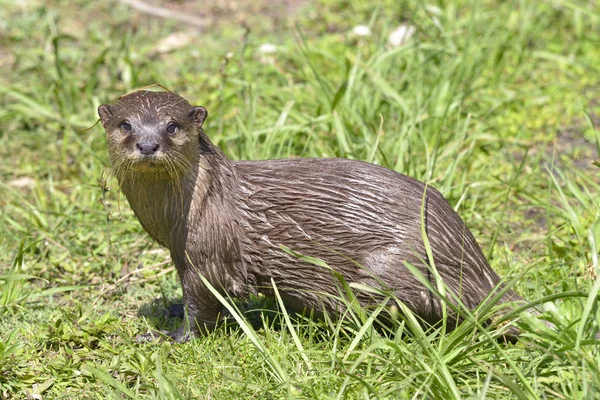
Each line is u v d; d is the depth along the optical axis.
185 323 16.45
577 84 27.39
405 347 13.92
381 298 15.27
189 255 15.79
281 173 15.91
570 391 13.23
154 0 34.00
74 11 33.38
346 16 31.91
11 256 20.19
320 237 15.48
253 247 15.76
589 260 18.28
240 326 15.30
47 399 14.80
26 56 30.09
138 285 18.98
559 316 14.39
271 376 14.52
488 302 14.73
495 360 13.87
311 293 15.87
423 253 15.10
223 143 22.77
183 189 15.55
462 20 30.02
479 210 21.23
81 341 16.25
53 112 25.55
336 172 15.83
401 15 31.20
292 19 32.06
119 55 28.73
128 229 20.98
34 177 23.91
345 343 15.34
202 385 14.58
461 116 24.72
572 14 30.50
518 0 31.05
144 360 15.13
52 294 18.62
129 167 15.25
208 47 30.56
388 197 15.48
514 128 24.83
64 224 21.52
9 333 16.98
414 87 25.30
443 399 13.12
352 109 23.08
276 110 24.03
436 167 21.11
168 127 15.13
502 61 27.62
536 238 19.95
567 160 23.45
